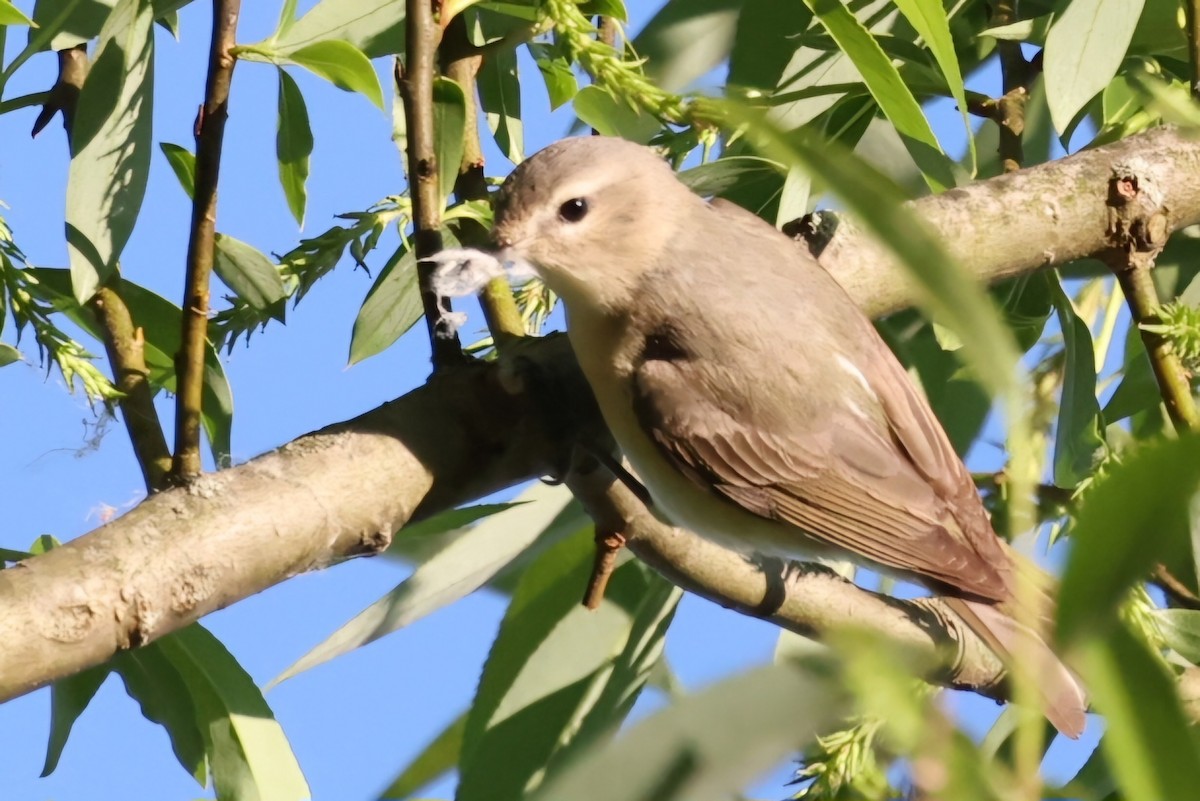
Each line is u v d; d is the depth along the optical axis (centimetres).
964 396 845
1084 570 268
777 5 788
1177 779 257
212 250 619
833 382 771
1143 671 267
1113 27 696
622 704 755
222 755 670
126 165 657
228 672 676
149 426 674
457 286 621
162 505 523
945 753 263
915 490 777
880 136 833
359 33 709
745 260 778
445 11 659
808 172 256
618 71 629
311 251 701
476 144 739
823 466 772
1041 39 745
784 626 719
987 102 816
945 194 742
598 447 662
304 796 668
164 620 505
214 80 618
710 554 696
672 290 765
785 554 805
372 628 721
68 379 641
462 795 735
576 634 767
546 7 633
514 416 612
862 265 779
